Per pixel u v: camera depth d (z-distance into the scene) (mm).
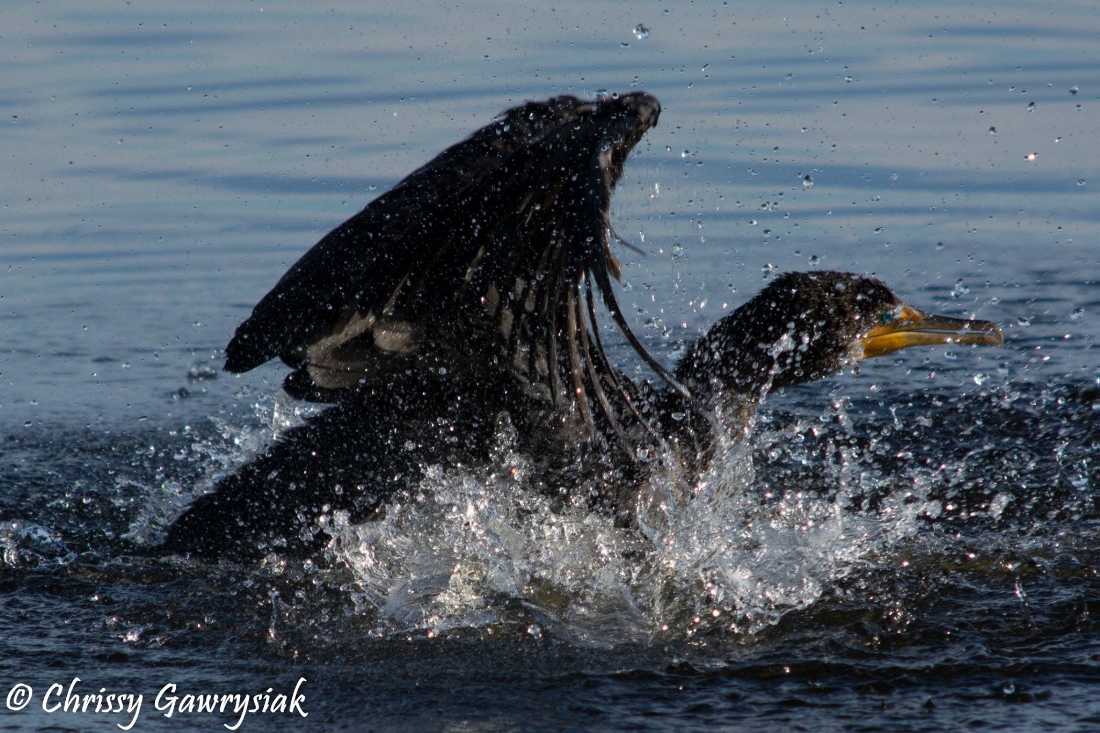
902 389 33094
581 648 19578
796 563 22594
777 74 51781
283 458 23641
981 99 49719
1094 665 17969
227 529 23438
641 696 17625
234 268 41531
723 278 40094
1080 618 19656
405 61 53031
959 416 31000
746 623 20234
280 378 35500
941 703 16938
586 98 22031
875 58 53594
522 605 21359
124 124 49500
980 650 18609
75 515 26141
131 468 29109
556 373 20875
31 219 44312
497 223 20672
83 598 21797
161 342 37156
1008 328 36500
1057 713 16484
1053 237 42844
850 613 20297
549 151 20438
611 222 19062
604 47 53594
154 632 20391
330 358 21703
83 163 47094
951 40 55000
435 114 47906
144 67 53781
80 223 44000
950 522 24812
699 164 45750
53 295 39938
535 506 23562
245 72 53438
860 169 46219
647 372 33500
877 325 25891
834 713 16781
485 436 23141
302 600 21656
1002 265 41031
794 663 18500
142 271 41438
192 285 40688
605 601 21516
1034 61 52500
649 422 24094
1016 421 30469
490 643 19859
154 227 43812
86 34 56562
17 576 22844
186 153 47781
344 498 23125
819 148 47281
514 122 21703
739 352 24938
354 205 44000
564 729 16562
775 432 30422
